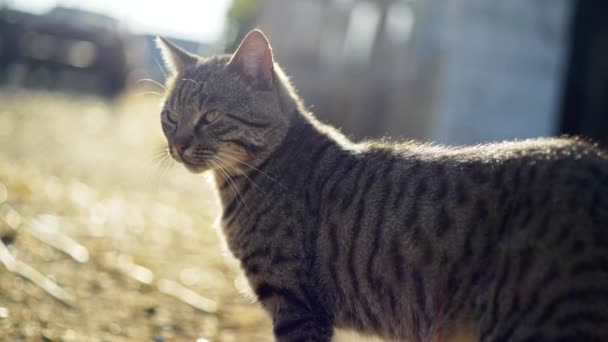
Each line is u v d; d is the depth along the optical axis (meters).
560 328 1.37
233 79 1.61
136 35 7.61
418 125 2.56
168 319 1.72
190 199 2.53
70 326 1.65
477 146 1.50
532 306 1.39
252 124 1.59
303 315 1.52
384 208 1.49
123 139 3.77
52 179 2.44
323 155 1.56
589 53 2.75
